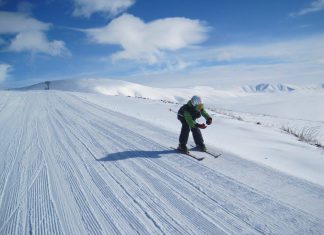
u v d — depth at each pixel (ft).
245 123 48.26
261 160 23.84
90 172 20.35
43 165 22.18
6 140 30.66
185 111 23.41
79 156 24.16
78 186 18.01
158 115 47.83
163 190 17.02
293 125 64.13
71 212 14.82
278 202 15.17
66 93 94.58
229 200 15.52
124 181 18.54
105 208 15.10
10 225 13.79
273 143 32.32
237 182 17.84
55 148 26.89
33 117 45.32
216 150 24.73
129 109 54.80
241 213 14.15
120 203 15.60
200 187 17.25
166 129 33.60
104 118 42.70
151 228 13.10
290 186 17.17
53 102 66.90
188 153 23.56
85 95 87.10
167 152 24.40
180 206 15.03
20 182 19.02
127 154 24.21
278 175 18.92
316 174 21.35
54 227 13.47
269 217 13.71
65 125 37.93
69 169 21.12
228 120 49.49
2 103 65.72
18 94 92.63
